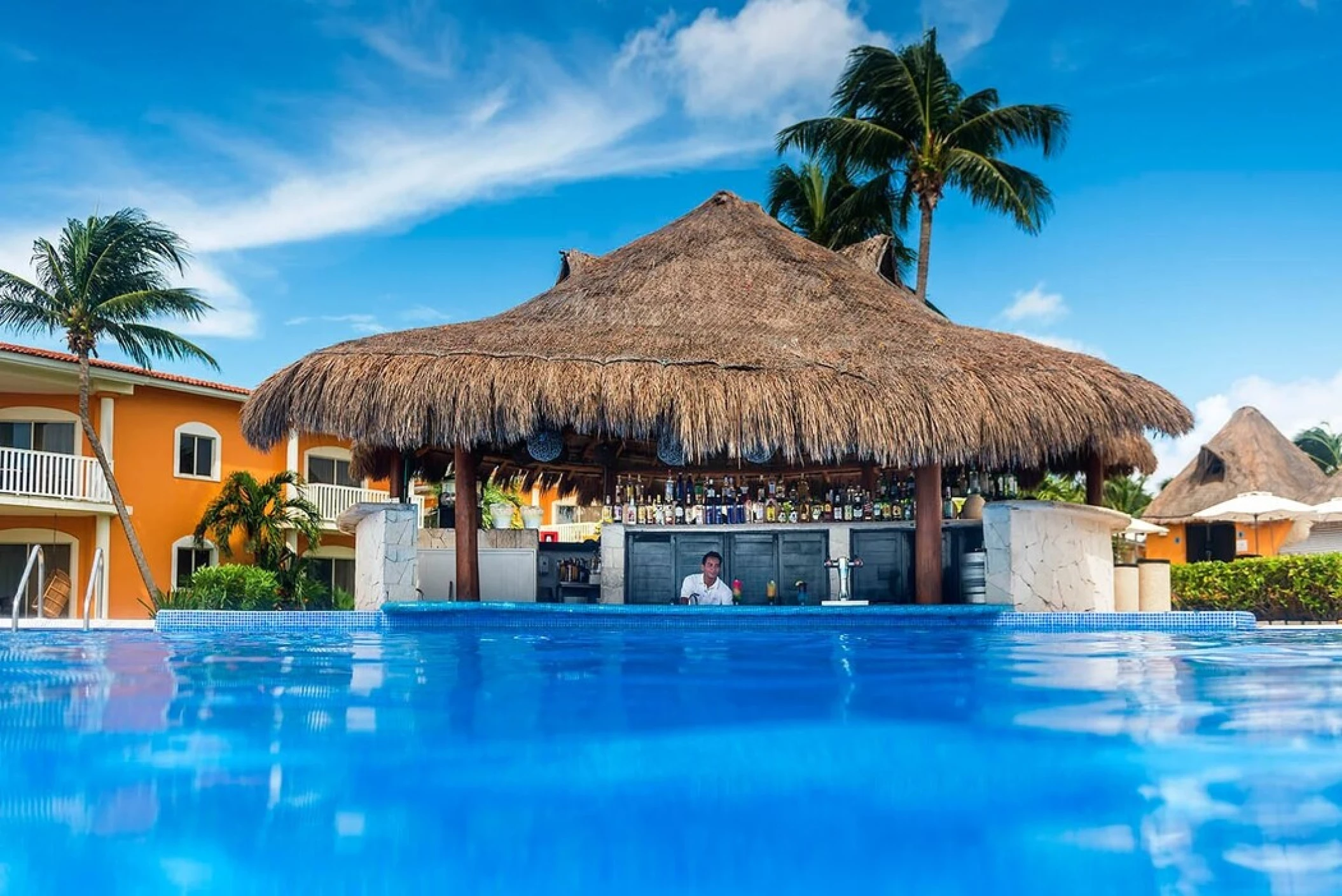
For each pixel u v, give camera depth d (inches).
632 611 382.3
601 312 466.6
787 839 93.4
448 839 92.7
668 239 528.7
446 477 525.7
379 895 79.0
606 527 448.8
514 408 377.1
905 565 428.5
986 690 188.4
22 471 826.8
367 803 104.2
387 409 379.9
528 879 83.2
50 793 107.5
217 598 730.2
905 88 920.3
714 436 372.2
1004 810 102.4
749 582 443.2
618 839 93.4
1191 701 172.9
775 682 201.0
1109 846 91.2
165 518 927.0
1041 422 373.4
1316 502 1071.0
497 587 464.1
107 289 888.3
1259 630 389.7
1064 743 134.2
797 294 476.1
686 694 183.5
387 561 415.2
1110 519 437.4
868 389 381.4
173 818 98.5
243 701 172.6
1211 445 1209.4
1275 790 109.3
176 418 941.8
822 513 448.8
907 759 125.3
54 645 305.1
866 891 80.9
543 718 155.0
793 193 1071.0
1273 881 82.4
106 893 79.2
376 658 255.4
